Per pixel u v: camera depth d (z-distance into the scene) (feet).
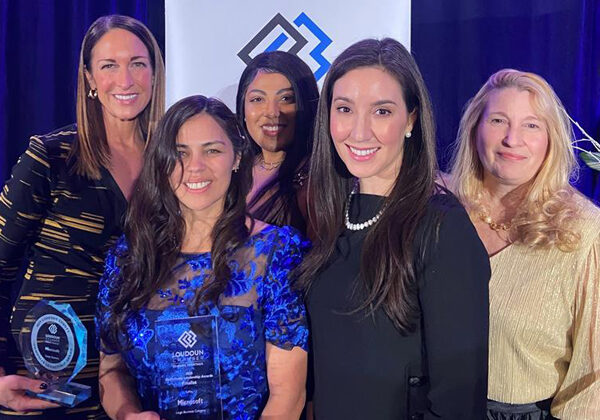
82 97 7.31
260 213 8.22
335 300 5.41
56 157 7.06
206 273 5.63
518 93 6.23
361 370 5.27
